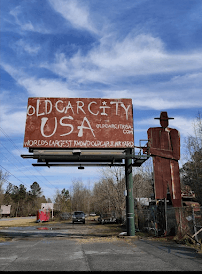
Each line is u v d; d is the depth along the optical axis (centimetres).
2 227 2397
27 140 1319
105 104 1409
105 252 832
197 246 935
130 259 717
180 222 1131
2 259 716
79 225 2655
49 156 1309
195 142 2584
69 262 677
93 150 1331
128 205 1298
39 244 1032
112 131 1362
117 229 1898
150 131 1395
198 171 2395
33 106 1377
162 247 935
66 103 1391
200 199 2186
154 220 1314
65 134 1338
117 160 1412
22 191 11506
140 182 3034
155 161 1354
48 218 3941
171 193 1323
